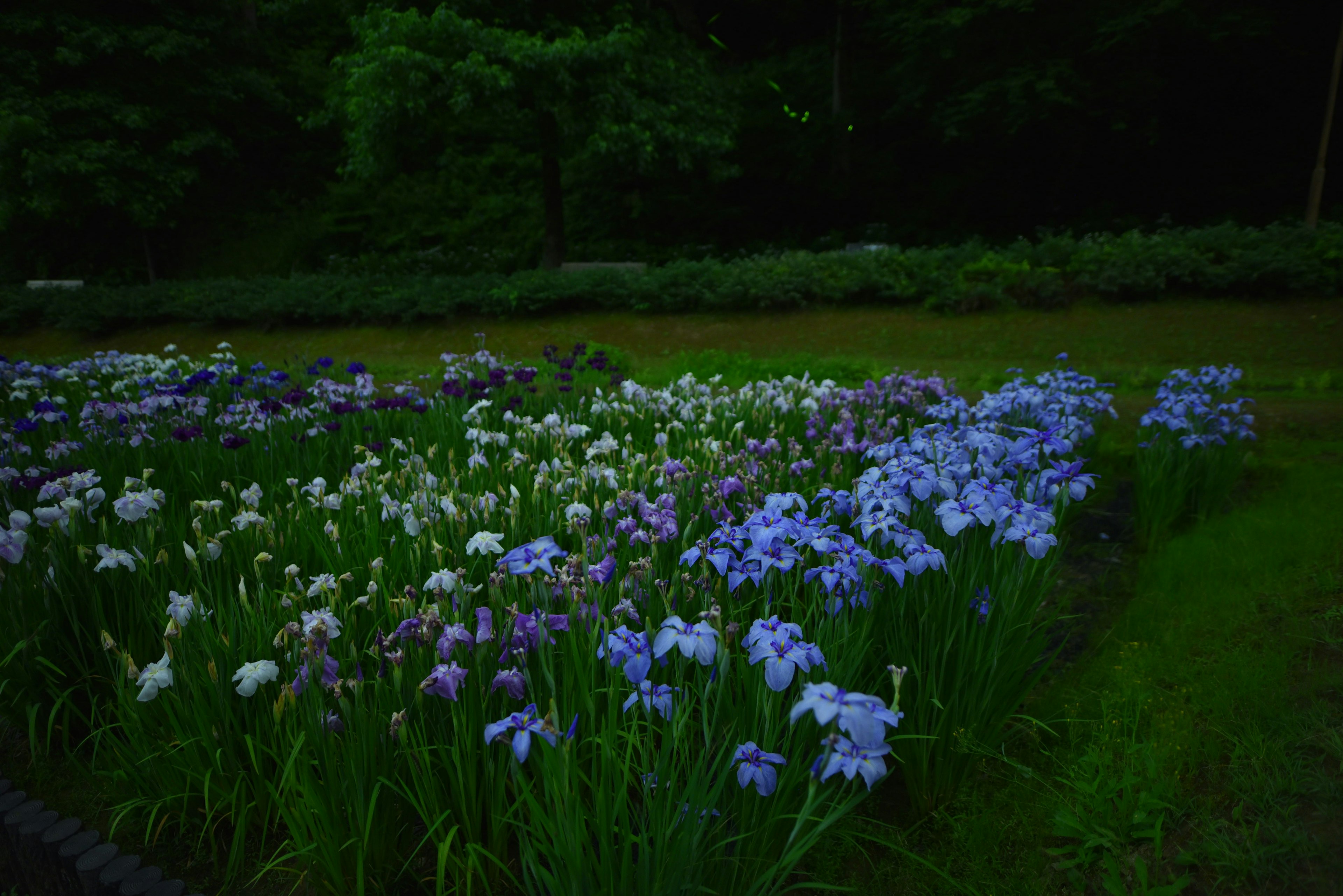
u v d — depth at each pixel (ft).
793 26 107.34
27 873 9.63
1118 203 80.84
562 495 12.81
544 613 8.43
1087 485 11.69
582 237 81.66
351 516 13.23
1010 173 83.46
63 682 10.81
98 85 75.00
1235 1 68.13
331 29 102.32
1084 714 10.58
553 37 58.65
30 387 25.59
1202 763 9.18
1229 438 18.13
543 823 7.09
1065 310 43.75
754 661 7.23
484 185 90.22
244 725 9.27
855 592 9.09
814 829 8.34
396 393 25.38
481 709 8.14
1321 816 7.98
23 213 74.84
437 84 53.11
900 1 76.28
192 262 83.97
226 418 19.93
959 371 36.27
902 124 91.61
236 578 11.55
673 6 107.96
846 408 20.04
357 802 7.87
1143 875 7.65
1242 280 41.06
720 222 83.15
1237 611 12.35
